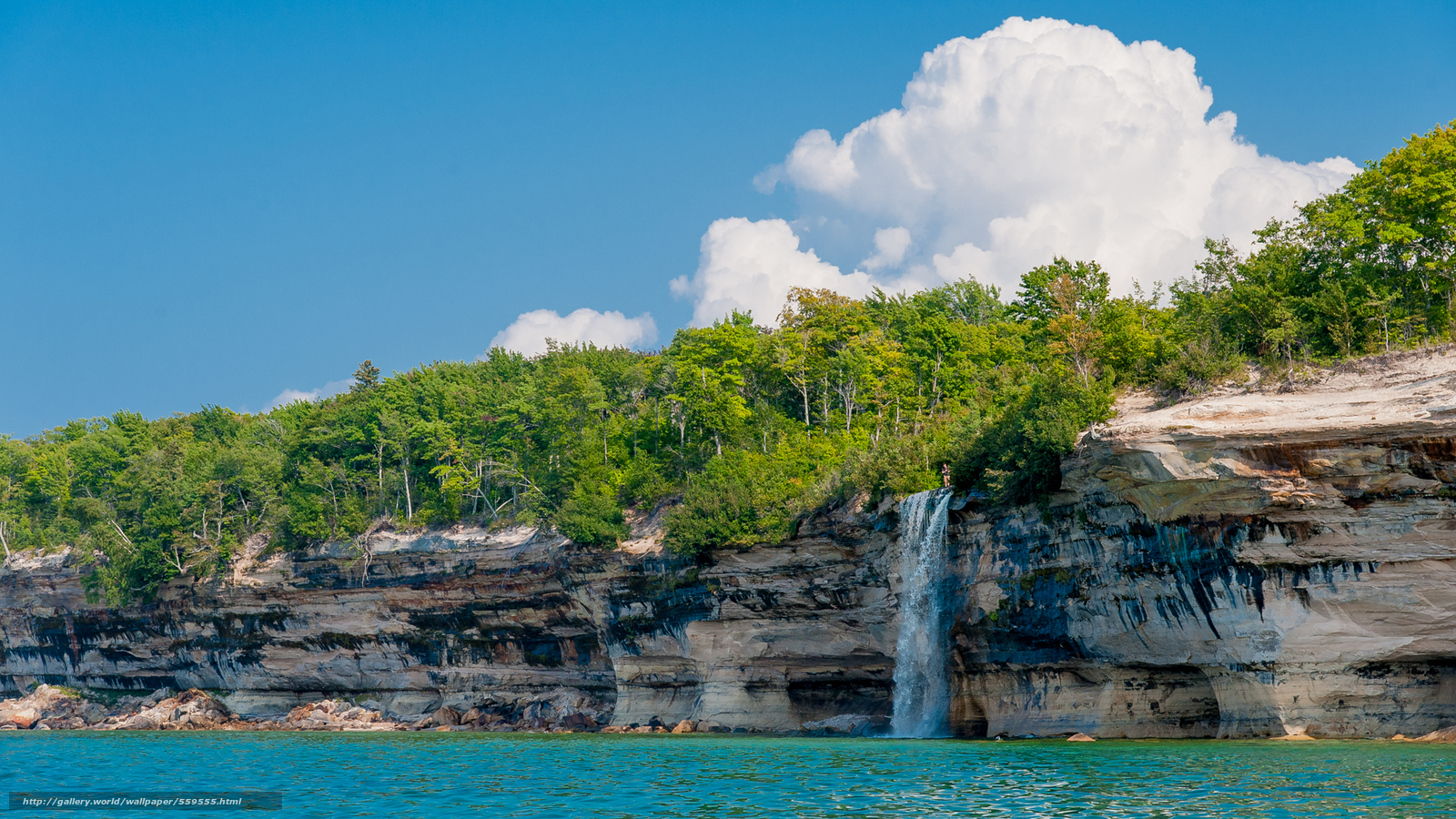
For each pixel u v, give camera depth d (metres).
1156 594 57.88
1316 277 79.25
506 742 77.50
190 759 67.06
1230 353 69.38
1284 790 39.47
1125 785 42.06
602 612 93.12
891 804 39.97
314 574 111.19
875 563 76.88
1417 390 53.78
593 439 111.50
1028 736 65.75
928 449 77.44
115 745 80.94
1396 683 52.69
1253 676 55.09
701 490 86.25
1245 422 53.91
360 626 109.62
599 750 66.69
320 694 114.44
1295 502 51.56
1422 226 73.69
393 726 104.25
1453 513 48.88
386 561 107.25
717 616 84.62
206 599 117.19
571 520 91.88
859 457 82.25
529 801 43.66
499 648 102.81
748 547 82.12
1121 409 67.81
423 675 107.81
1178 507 55.59
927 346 112.69
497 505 113.00
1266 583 53.53
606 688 96.75
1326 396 58.25
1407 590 50.44
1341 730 53.62
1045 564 64.56
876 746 63.19
